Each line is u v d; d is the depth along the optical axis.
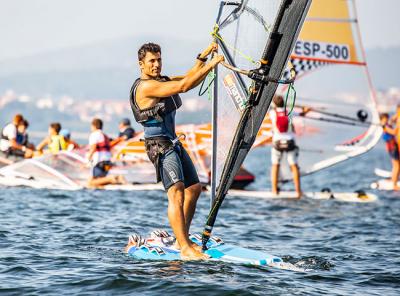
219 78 25.70
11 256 26.03
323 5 52.19
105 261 25.31
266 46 23.88
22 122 56.78
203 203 44.44
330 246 30.11
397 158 57.16
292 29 23.81
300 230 34.62
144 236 31.52
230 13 25.23
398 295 21.84
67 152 52.97
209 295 20.97
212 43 24.97
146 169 52.47
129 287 21.73
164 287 21.64
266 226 35.72
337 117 52.41
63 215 37.09
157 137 25.69
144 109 25.42
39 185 51.50
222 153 25.83
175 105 25.73
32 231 31.66
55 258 25.81
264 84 24.14
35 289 21.66
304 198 48.31
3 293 21.30
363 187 62.66
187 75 24.64
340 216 39.91
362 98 52.28
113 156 52.56
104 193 47.97
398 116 56.56
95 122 51.94
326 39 52.31
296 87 51.97
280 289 21.72
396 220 38.47
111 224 34.44
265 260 24.98
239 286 21.75
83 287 21.86
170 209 25.48
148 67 25.39
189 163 26.27
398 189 57.22
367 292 22.06
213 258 25.30
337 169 98.19
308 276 23.73
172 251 26.19
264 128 50.25
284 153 50.84
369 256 27.80
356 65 52.50
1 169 52.81
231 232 33.59
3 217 35.69
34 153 56.12
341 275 24.17
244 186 54.47
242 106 25.25
